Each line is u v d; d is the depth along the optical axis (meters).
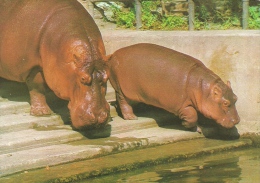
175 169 11.50
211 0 15.57
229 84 12.98
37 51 12.69
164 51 13.23
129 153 12.12
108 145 12.09
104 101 12.05
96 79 11.98
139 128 13.35
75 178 10.84
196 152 12.28
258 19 14.74
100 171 11.12
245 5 14.24
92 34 12.36
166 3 16.12
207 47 13.71
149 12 15.84
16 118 12.91
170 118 13.80
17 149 11.74
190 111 12.91
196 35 13.84
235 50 13.41
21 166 11.01
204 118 13.49
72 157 11.55
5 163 10.96
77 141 12.38
